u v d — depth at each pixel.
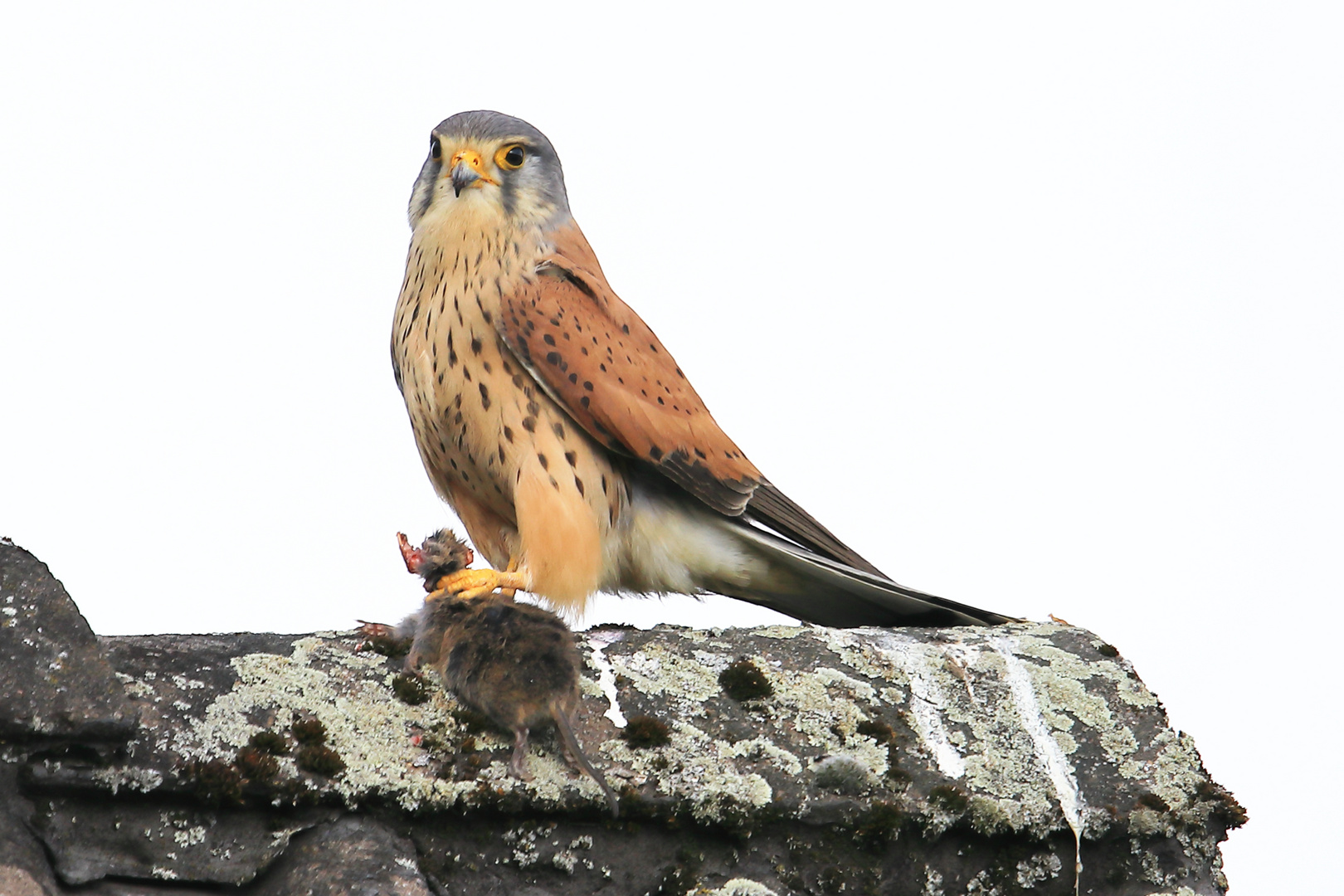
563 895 6.06
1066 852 6.71
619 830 6.24
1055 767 6.93
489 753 6.25
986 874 6.64
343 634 6.88
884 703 7.09
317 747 5.99
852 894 6.40
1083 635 7.87
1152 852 6.83
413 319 10.73
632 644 7.24
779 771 6.55
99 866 5.52
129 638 6.51
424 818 6.00
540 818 6.14
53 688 5.59
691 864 6.27
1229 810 6.96
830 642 7.43
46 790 5.57
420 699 6.44
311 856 5.75
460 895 5.92
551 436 10.33
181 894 5.59
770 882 6.32
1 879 5.28
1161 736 7.18
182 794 5.70
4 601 5.75
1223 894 6.95
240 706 6.10
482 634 6.45
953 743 6.95
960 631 7.95
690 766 6.44
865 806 6.51
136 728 5.66
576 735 6.51
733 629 7.54
